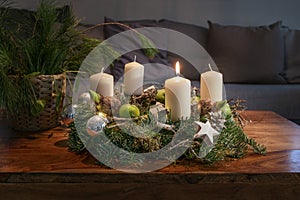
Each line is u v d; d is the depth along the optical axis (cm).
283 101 266
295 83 296
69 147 114
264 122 152
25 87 124
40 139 124
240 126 123
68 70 137
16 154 109
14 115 131
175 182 97
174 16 337
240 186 99
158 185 97
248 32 304
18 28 136
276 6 341
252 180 97
